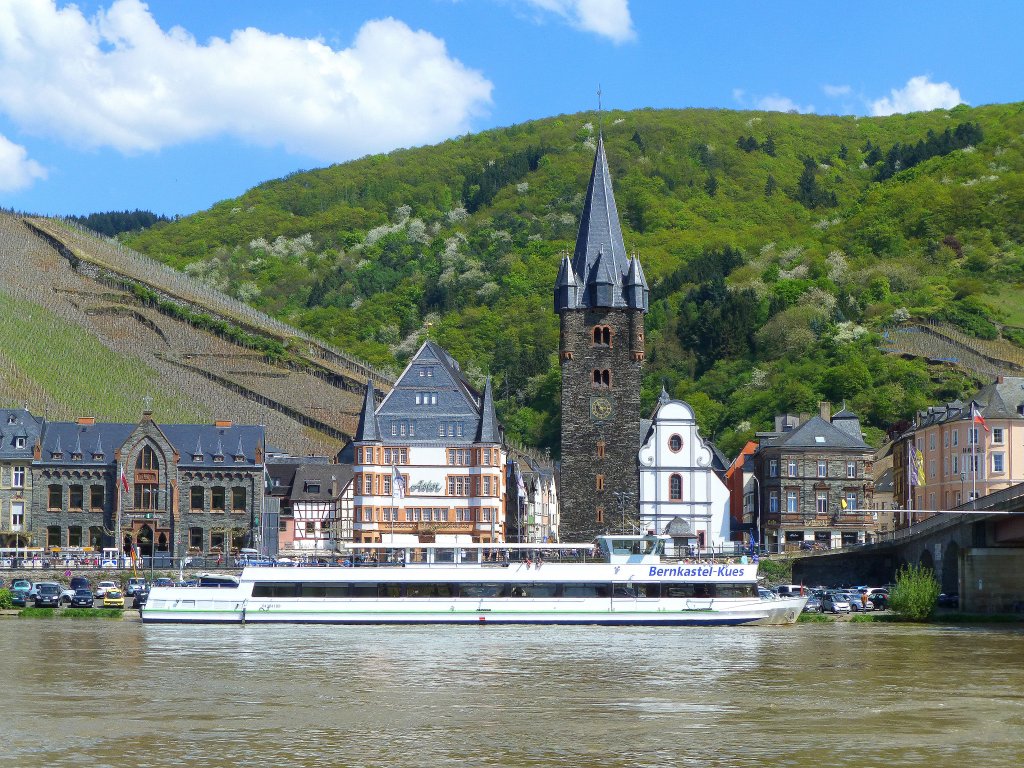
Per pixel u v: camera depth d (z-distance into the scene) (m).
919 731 59.34
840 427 176.62
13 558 140.88
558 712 64.19
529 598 112.75
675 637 101.12
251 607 112.50
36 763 53.03
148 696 69.06
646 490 152.00
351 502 166.25
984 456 156.12
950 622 115.19
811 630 107.81
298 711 64.56
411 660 84.56
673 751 55.22
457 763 53.12
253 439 156.12
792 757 54.06
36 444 152.25
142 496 152.50
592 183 156.75
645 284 153.62
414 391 151.25
